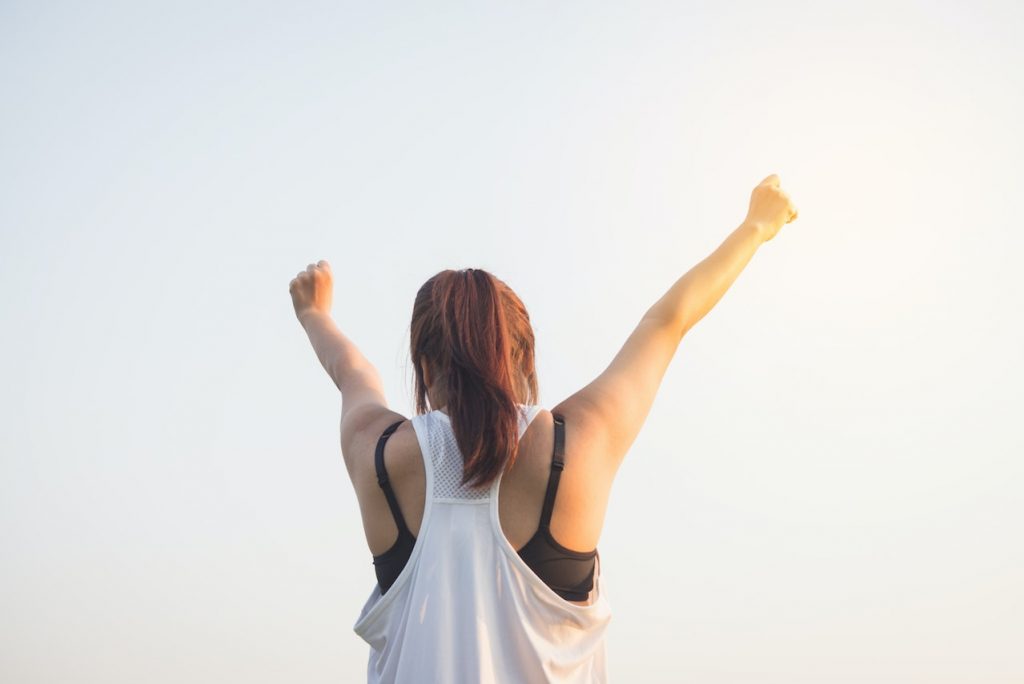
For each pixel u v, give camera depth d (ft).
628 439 5.64
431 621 5.25
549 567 5.36
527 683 5.27
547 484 5.35
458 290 5.70
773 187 6.46
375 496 5.63
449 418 5.55
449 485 5.42
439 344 5.66
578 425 5.52
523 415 5.49
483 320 5.56
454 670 5.20
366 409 6.11
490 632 5.26
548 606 5.31
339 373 6.66
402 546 5.52
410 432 5.61
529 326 5.89
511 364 5.67
